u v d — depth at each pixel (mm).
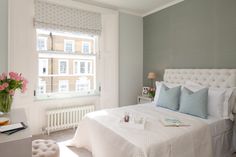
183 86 2994
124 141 1669
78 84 3773
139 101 4191
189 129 1920
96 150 2096
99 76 3934
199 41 3168
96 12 3744
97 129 2104
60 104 3449
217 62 2904
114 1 3590
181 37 3496
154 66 4145
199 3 3160
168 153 1606
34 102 3158
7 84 1720
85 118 2477
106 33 3887
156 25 4066
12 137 1204
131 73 4297
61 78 3568
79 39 3748
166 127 1969
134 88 4352
